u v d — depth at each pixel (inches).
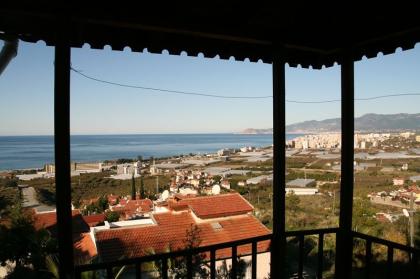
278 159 109.3
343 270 124.5
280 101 108.7
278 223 111.0
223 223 491.5
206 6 89.4
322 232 125.2
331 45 123.0
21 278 355.6
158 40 107.1
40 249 370.0
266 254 387.2
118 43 103.7
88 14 86.2
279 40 109.2
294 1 88.9
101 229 448.5
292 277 331.3
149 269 339.3
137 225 474.0
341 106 124.1
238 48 118.2
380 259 295.4
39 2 81.7
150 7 88.9
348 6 92.7
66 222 84.2
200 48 113.4
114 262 91.2
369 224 494.0
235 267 109.7
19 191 1695.4
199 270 335.6
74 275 85.7
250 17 96.0
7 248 359.3
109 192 1902.1
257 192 1552.7
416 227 459.5
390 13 97.3
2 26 92.7
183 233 456.4
